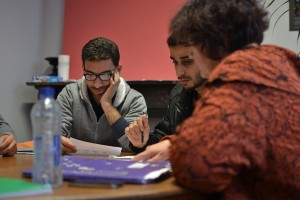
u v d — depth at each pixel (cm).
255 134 88
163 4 297
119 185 92
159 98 281
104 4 315
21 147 192
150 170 105
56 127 96
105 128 224
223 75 94
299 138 94
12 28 310
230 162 85
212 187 87
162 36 296
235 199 93
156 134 192
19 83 318
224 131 86
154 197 86
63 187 91
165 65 296
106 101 217
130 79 305
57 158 94
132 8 306
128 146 193
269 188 96
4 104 304
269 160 92
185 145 88
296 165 93
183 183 91
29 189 84
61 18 335
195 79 151
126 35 308
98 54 213
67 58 309
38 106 96
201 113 91
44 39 340
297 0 266
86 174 98
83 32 321
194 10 107
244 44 105
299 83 101
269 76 96
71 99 231
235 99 90
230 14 102
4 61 303
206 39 104
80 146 169
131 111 227
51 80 295
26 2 323
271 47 106
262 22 107
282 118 92
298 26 266
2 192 82
